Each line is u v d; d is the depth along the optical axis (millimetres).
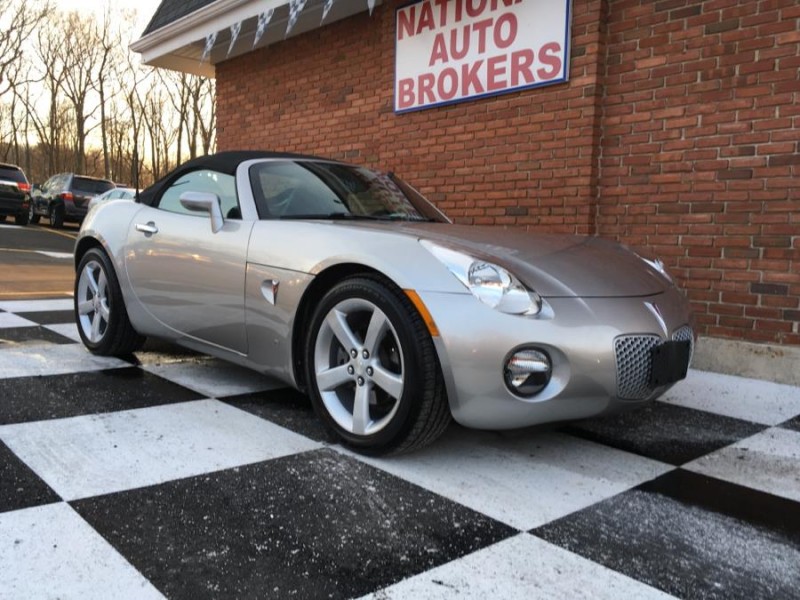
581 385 2330
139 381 3529
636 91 4699
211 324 3227
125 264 3717
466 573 1769
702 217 4410
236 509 2082
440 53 5820
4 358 3908
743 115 4199
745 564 1879
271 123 7953
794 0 3957
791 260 4043
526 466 2570
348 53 6863
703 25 4348
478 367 2275
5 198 18969
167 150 44312
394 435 2443
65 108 49188
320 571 1747
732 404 3555
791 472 2596
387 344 2545
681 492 2373
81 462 2383
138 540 1857
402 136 6289
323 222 2977
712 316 4391
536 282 2412
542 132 5172
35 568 1686
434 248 2465
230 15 7102
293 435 2785
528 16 5152
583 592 1701
